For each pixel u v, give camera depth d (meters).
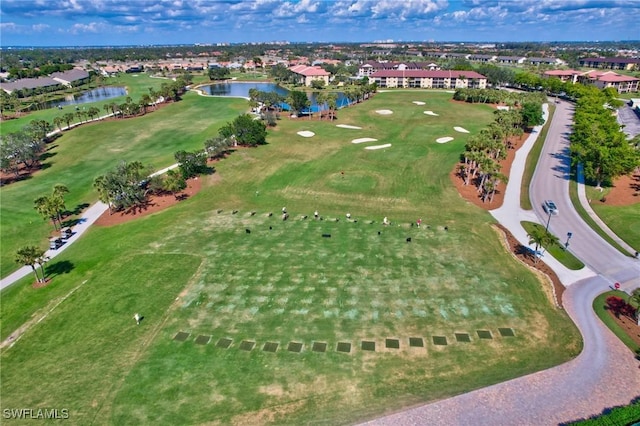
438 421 26.30
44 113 132.25
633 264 44.16
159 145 91.50
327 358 31.64
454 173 70.75
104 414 27.48
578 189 64.75
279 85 197.25
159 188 63.62
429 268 43.16
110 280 42.34
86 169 77.38
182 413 27.34
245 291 39.88
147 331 34.97
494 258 45.09
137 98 160.00
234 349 32.72
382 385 29.17
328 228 52.53
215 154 79.44
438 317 35.91
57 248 50.28
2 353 33.59
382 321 35.53
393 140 91.69
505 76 169.75
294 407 27.59
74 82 198.50
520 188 65.19
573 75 184.50
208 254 46.59
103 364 31.70
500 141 76.00
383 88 174.38
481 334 33.91
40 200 52.81
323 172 72.25
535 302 37.88
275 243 48.81
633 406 25.61
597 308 37.12
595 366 30.61
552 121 113.25
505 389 28.62
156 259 45.78
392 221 54.12
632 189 64.19
